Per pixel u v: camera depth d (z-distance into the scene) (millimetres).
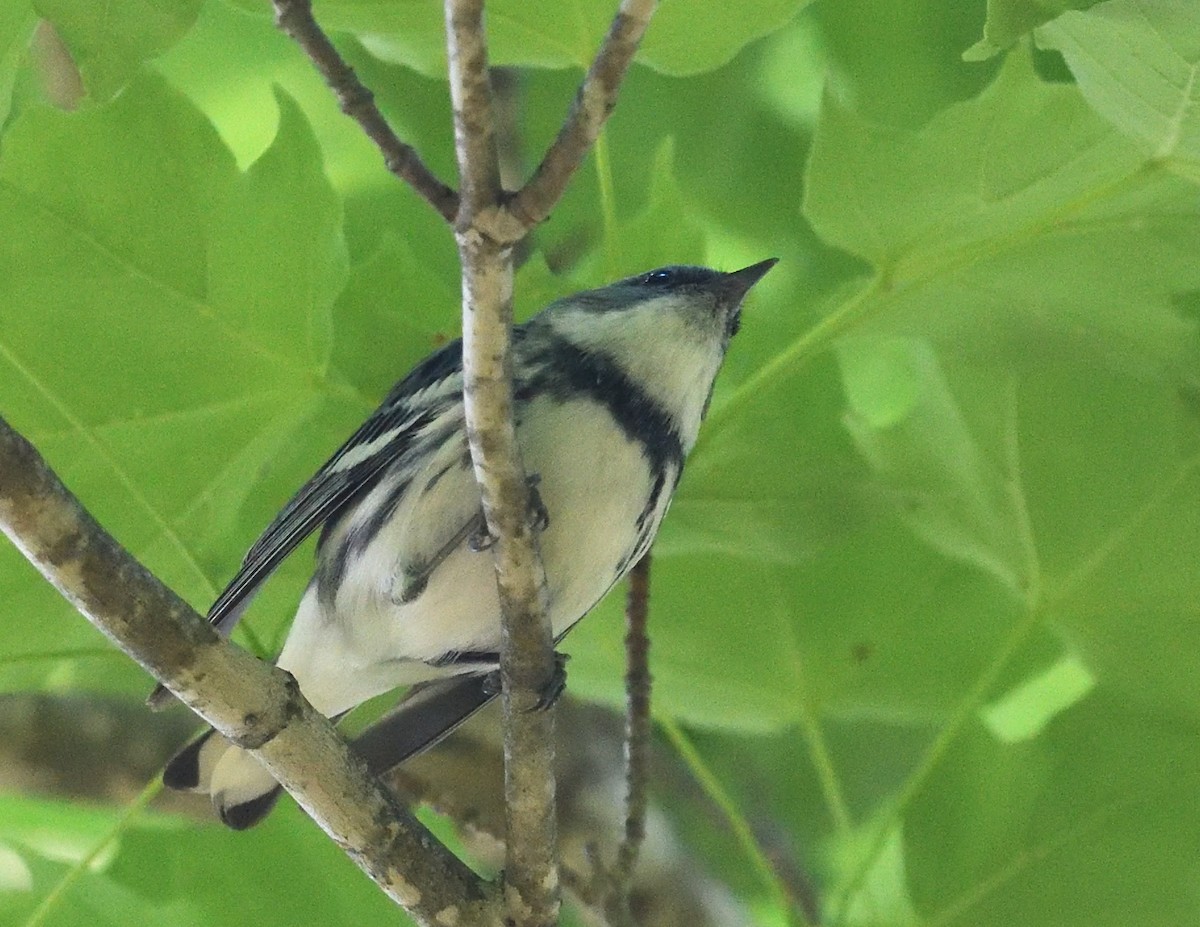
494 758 9273
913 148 6641
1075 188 6750
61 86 8109
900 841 8039
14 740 8930
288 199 7133
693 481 7633
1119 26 5523
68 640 7543
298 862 8367
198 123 7020
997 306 7395
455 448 6387
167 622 5176
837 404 8086
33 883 7609
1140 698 8148
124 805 9047
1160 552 7938
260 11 6648
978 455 8039
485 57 4094
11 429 4762
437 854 5906
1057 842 7977
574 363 6508
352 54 9750
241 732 5469
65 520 4867
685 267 7277
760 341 8195
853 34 9664
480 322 4641
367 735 7152
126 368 7133
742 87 10008
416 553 6434
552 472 6273
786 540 7797
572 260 9945
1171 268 7078
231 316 7160
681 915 9383
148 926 7777
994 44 4852
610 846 9555
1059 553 8023
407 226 9609
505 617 5422
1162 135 6281
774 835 10109
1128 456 7891
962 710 7812
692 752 7508
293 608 7844
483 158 4230
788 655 8711
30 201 6891
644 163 10039
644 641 7082
